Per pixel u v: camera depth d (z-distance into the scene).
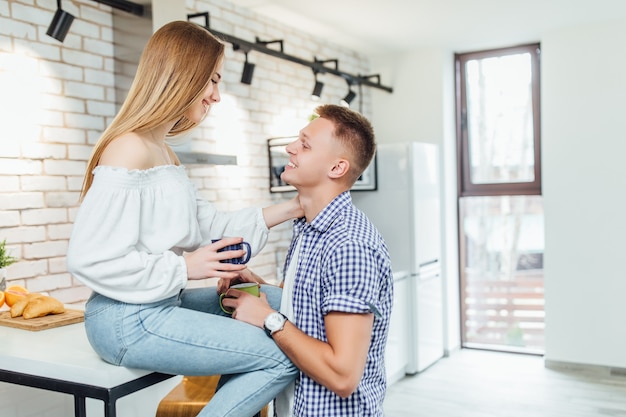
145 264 1.35
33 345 1.75
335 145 1.55
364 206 4.95
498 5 4.15
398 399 4.30
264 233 1.75
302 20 4.41
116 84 3.20
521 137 5.36
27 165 2.78
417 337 4.81
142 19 3.02
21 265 2.75
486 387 4.55
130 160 1.40
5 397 2.11
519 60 5.32
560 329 4.97
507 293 5.51
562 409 4.09
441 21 4.51
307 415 1.49
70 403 2.39
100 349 1.43
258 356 1.44
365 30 4.71
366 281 1.42
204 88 1.47
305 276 1.54
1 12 2.68
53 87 2.90
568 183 4.91
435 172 5.16
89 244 1.33
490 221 5.55
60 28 2.76
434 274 5.10
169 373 1.45
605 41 4.73
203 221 1.72
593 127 4.81
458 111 5.59
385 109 5.61
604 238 4.80
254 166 4.20
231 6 3.97
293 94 4.58
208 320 1.44
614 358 4.79
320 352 1.40
